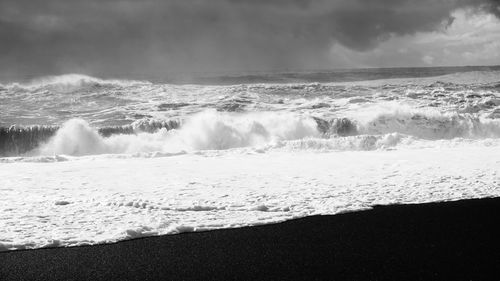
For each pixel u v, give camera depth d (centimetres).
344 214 855
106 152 1655
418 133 1966
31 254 654
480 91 2745
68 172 1188
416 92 2617
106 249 678
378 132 1948
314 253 673
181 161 1367
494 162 1329
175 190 1007
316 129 1898
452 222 814
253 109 2188
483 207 901
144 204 878
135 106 2242
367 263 638
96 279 585
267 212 861
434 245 706
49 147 1623
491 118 2162
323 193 991
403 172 1198
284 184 1069
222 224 789
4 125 1817
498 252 680
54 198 926
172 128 1855
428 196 972
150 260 643
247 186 1048
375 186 1052
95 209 853
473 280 585
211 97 2488
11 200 903
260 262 641
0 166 1258
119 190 1004
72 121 1717
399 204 917
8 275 592
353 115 2053
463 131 2003
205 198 941
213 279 587
